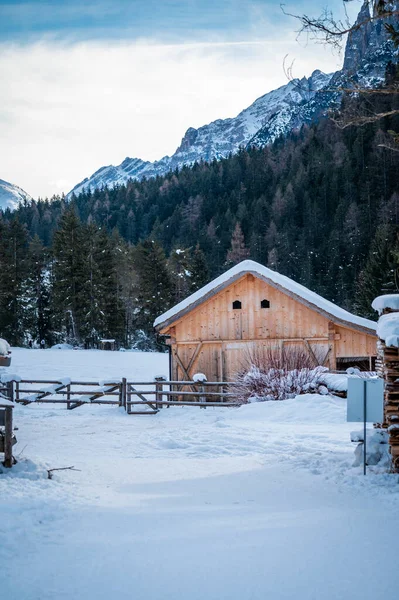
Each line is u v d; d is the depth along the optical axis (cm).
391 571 479
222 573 482
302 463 1029
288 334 2584
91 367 4256
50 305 7569
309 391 2050
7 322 7294
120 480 932
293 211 12675
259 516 673
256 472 984
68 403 2178
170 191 17762
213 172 17150
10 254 7656
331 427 1522
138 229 17412
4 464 934
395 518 643
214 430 1493
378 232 5584
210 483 902
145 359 5106
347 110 1019
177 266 8956
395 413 905
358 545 546
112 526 631
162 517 673
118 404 2238
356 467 945
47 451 1252
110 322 7362
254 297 2634
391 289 5206
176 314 2628
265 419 1780
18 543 562
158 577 475
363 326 2475
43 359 4759
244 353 2619
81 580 470
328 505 728
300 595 436
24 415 2005
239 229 11950
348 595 434
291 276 11144
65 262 7306
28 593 445
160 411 2067
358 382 922
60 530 614
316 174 12838
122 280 8788
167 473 999
